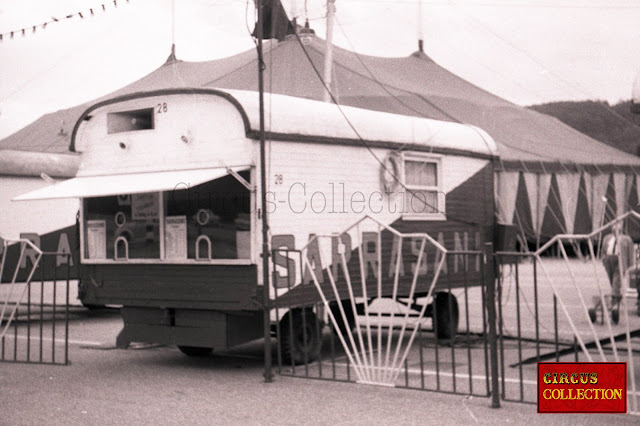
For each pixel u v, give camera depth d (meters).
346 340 11.77
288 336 9.87
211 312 9.66
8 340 12.70
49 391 8.49
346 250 10.46
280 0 14.02
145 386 8.73
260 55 8.92
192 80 17.00
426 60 18.89
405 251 11.35
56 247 15.37
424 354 10.95
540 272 26.05
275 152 9.52
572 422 6.80
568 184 18.88
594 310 13.79
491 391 7.88
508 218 17.84
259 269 9.27
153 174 9.94
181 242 9.86
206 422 7.06
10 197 14.66
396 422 6.93
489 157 13.17
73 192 9.84
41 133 18.59
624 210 19.41
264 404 7.73
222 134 9.52
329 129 10.21
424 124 12.06
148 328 10.17
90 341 12.48
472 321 14.84
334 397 7.99
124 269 10.38
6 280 14.43
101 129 10.54
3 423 7.11
